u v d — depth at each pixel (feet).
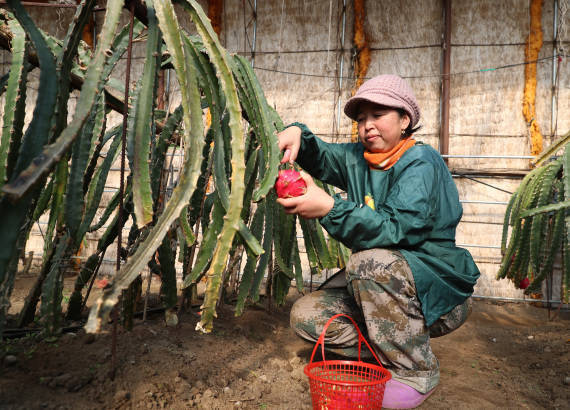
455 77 12.81
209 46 3.30
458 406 4.11
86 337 4.11
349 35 13.39
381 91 4.23
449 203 4.29
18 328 4.56
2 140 2.90
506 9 12.51
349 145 5.21
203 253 3.51
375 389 3.40
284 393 4.05
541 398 4.50
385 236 3.79
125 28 3.75
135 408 3.15
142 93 3.07
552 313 10.78
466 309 4.56
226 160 4.30
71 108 14.20
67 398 3.05
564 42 12.19
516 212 8.75
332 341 4.47
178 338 4.77
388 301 3.91
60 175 3.20
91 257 4.53
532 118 12.26
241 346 5.09
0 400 2.84
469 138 12.73
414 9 13.02
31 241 14.49
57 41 3.98
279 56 13.75
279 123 5.24
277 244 5.31
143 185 2.94
